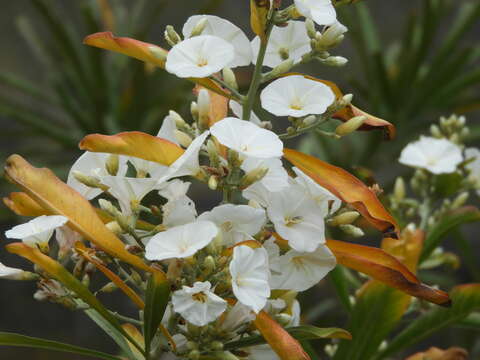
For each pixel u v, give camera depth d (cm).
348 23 110
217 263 52
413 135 113
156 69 117
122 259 52
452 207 72
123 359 57
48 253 54
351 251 55
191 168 53
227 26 55
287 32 56
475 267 83
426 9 107
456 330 103
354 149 111
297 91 54
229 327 54
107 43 54
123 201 54
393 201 72
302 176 54
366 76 112
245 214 52
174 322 55
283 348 53
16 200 55
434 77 112
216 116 56
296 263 54
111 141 52
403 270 55
